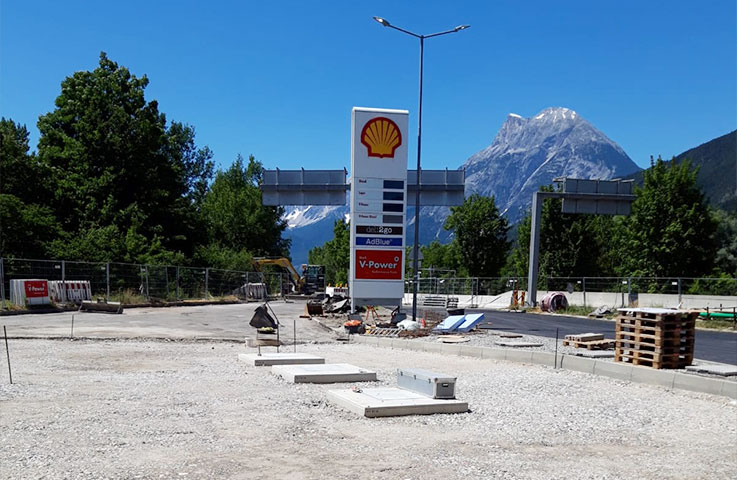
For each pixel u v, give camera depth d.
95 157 51.91
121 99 55.34
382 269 26.88
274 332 18.62
